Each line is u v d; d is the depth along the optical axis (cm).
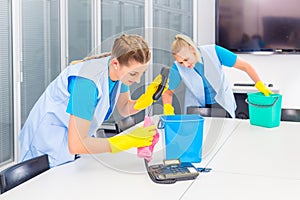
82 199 143
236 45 472
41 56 391
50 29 402
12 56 357
